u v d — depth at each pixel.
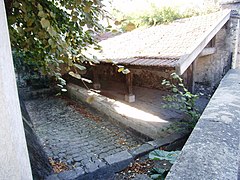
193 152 1.25
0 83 0.63
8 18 1.49
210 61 6.30
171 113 5.45
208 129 1.59
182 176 1.03
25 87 9.68
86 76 10.08
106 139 5.11
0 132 0.62
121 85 9.20
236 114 1.94
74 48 1.92
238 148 1.31
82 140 5.08
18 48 1.98
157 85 7.96
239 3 5.92
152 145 3.67
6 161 0.65
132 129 5.31
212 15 5.86
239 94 2.75
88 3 1.49
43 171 2.96
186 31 5.73
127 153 3.48
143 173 3.02
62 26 1.85
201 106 5.30
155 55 5.13
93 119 6.61
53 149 4.57
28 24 1.46
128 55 6.06
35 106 8.41
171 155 1.84
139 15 8.44
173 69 4.09
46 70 2.09
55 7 1.72
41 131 5.75
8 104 0.68
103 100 6.63
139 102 6.63
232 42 5.83
